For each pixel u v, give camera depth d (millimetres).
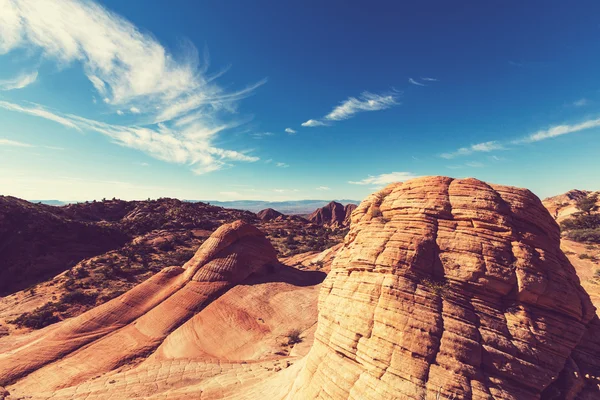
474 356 12852
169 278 57250
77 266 91062
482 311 14078
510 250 15062
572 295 14266
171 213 172000
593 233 57219
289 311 46656
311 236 161250
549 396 12336
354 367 14984
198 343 39844
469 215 16234
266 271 59500
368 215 20516
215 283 53031
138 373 30000
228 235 60844
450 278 15062
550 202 101500
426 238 16375
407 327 14031
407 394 12523
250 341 39469
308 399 15844
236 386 25094
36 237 99188
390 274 16016
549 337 13297
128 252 104125
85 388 27609
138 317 47438
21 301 68188
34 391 32281
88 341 41750
